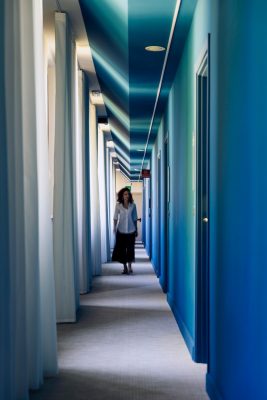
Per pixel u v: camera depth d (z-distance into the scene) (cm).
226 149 319
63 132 561
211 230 379
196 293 450
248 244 259
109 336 525
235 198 291
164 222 849
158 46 550
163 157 890
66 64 552
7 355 266
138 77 675
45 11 538
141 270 1120
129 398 352
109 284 888
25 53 353
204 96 455
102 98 922
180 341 510
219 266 345
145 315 630
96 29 557
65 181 567
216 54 355
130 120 1006
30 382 365
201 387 379
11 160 284
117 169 2638
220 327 339
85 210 766
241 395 274
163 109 887
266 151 224
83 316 619
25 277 324
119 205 1045
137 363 435
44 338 397
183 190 577
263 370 229
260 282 235
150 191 1519
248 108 258
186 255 536
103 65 690
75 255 617
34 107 352
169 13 462
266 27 225
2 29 255
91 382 385
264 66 228
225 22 322
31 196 350
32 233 351
